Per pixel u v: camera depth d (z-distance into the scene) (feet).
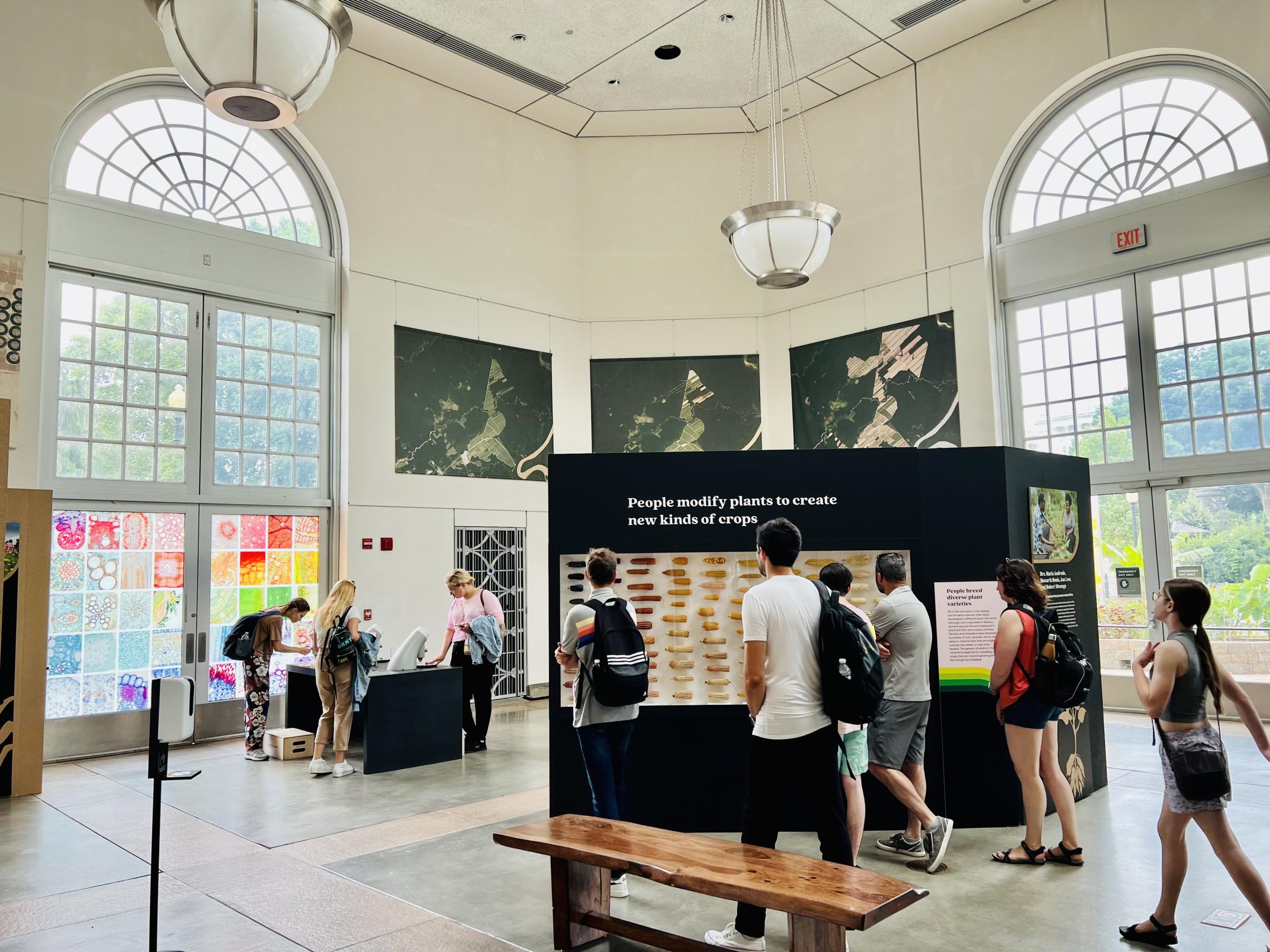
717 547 16.85
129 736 26.40
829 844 10.64
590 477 17.11
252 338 30.48
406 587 33.04
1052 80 31.73
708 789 16.44
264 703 24.82
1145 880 13.60
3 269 24.35
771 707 10.91
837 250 37.86
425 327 34.65
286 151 31.94
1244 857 10.37
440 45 33.53
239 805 19.34
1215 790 10.50
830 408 37.68
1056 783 14.70
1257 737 10.60
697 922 12.28
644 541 16.94
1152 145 30.22
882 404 35.99
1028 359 32.91
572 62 34.81
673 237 40.32
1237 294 28.17
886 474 17.08
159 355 28.12
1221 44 27.86
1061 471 19.17
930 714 16.62
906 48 34.68
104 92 27.35
